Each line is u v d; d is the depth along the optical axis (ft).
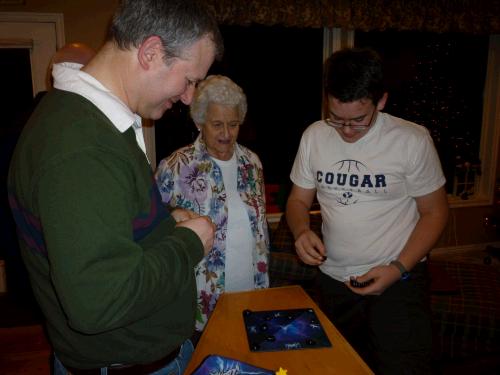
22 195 2.34
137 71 2.56
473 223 13.24
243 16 9.71
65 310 2.08
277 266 8.82
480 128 13.20
